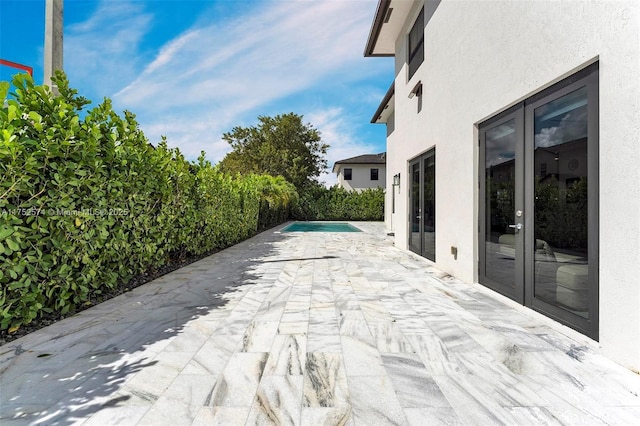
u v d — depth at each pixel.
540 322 3.32
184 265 6.45
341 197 25.34
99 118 4.02
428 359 2.54
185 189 6.33
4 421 1.79
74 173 3.51
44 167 3.18
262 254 7.93
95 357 2.54
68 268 3.43
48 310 3.23
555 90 3.22
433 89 6.34
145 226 4.95
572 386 2.17
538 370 2.38
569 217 3.07
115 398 2.01
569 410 1.93
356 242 10.58
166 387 2.13
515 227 3.90
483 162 4.62
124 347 2.72
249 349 2.70
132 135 4.63
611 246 2.51
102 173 4.00
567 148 3.09
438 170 6.05
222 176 8.99
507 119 4.05
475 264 4.79
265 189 17.84
